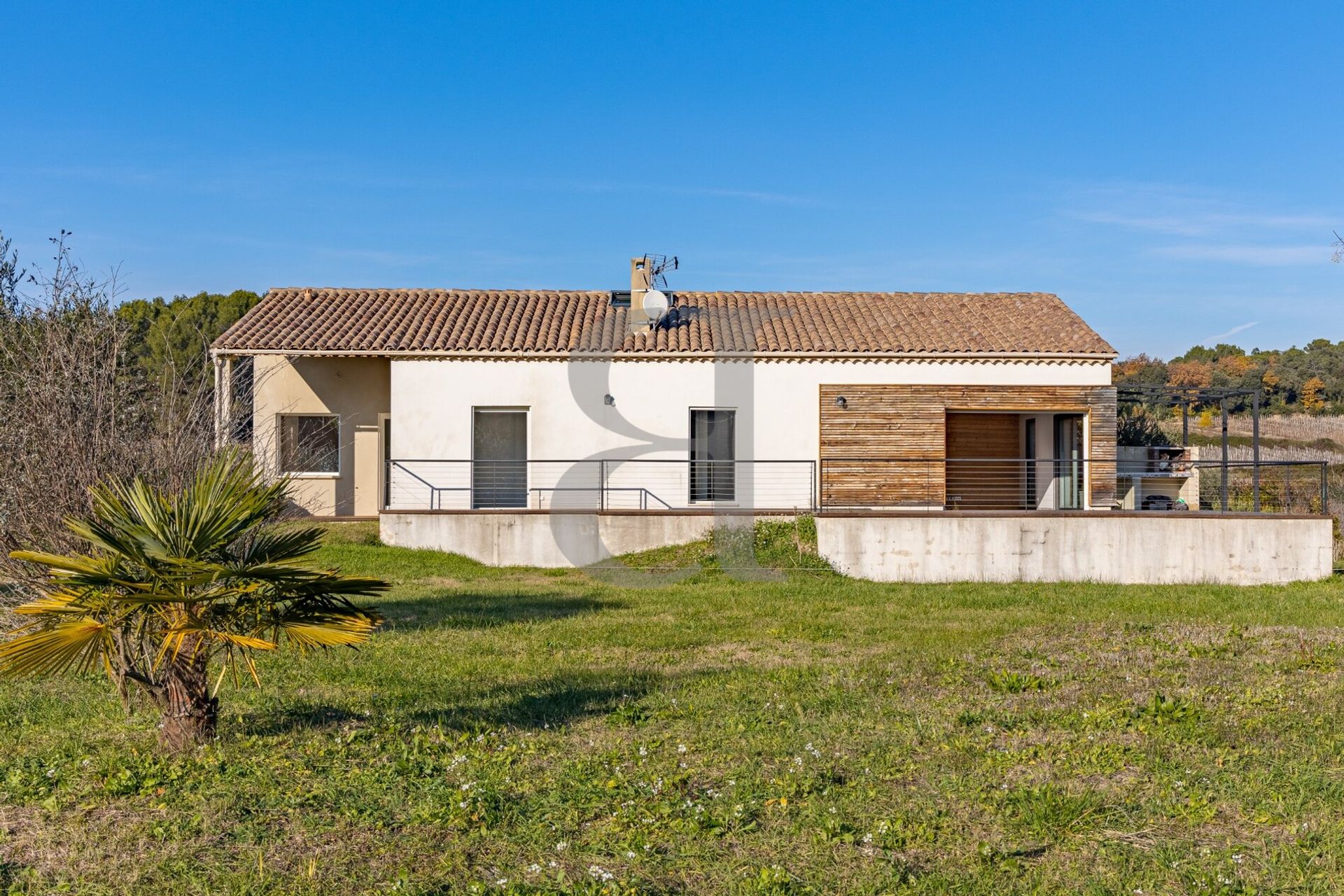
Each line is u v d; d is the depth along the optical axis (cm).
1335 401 5597
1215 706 830
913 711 813
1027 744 730
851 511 1730
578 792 622
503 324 2205
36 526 852
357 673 949
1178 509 2141
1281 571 1717
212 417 999
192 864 522
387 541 1894
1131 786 639
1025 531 1711
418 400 2059
